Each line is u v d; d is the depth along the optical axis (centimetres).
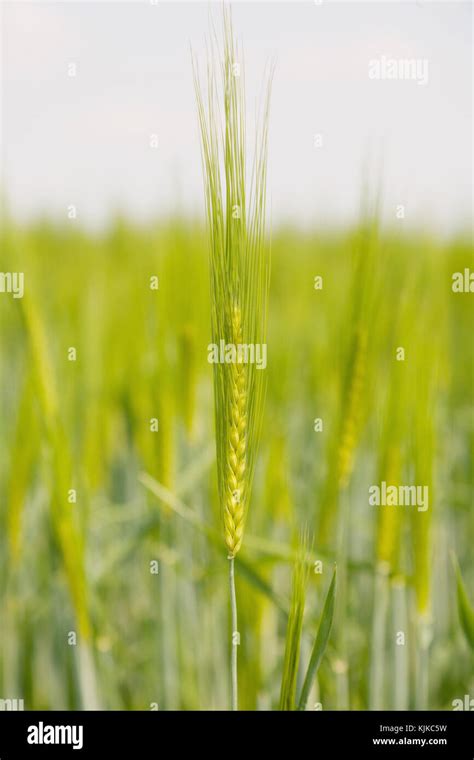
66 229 110
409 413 67
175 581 86
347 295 68
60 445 65
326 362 100
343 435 69
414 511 67
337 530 72
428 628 68
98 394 89
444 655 86
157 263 78
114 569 89
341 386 69
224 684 84
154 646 88
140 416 81
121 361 90
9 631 84
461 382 116
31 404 70
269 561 70
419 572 67
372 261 68
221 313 55
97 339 96
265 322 55
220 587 85
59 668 85
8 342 96
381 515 68
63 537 66
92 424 86
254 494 88
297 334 122
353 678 78
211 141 54
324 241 126
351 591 84
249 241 54
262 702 74
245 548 77
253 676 72
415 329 68
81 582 67
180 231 79
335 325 85
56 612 84
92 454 86
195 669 89
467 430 116
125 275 100
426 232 82
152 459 77
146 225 93
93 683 69
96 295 100
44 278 104
